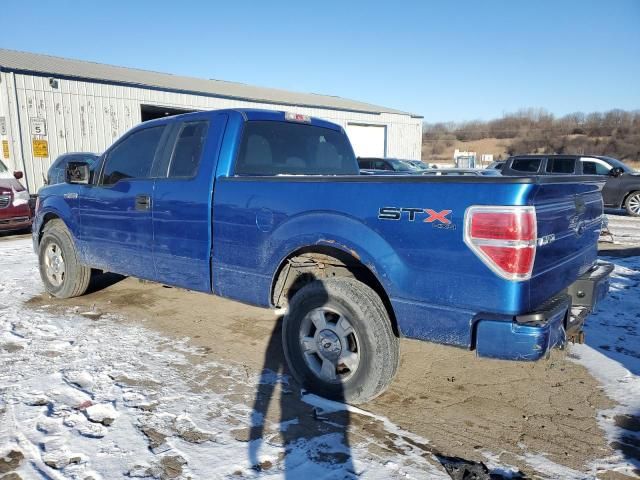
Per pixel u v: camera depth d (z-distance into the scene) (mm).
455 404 3367
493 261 2670
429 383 3689
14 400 3311
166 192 4293
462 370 3918
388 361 3141
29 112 16156
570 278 3295
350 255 3424
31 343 4340
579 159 14805
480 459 2746
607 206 15539
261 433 2973
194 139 4254
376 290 3443
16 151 15945
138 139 4781
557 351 4203
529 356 2672
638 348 4289
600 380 3705
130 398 3367
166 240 4328
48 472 2580
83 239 5285
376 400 3420
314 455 2760
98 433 2941
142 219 4523
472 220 2717
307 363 3441
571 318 3223
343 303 3205
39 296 5875
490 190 2686
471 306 2771
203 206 3986
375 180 3096
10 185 10633
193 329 4770
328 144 4918
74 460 2684
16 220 10516
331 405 3312
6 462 2664
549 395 3490
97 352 4164
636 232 11633
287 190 3492
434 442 2908
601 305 5473
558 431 3033
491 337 2721
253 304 3803
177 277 4305
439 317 2879
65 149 17078
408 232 2943
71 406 3246
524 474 2621
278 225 3520
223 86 26156
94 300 5707
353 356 3256
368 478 2564
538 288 2775
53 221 5852
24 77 15977
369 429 3039
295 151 4539
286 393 3486
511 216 2613
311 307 3383
